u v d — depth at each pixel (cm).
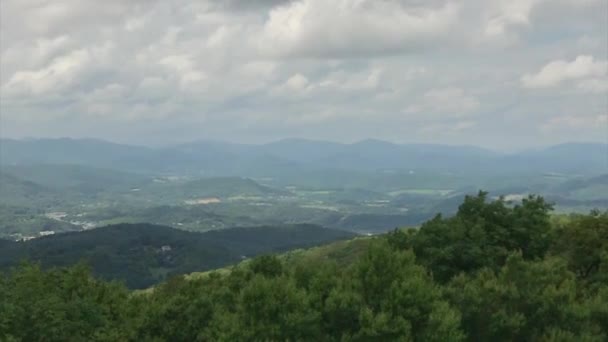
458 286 4322
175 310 4366
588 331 3566
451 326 3469
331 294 3784
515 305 3812
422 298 3684
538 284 3988
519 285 3981
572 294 3838
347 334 3559
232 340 3544
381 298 3822
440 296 3819
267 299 3703
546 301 3769
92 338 4341
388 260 3925
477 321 3756
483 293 3875
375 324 3472
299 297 3744
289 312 3697
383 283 3875
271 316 3706
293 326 3619
